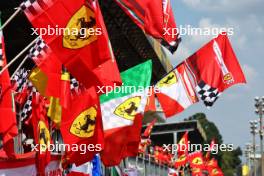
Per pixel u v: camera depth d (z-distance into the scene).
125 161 33.00
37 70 14.26
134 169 30.66
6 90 12.19
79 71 11.97
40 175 14.51
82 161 15.57
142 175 38.69
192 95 22.17
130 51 33.06
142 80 19.34
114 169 27.91
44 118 14.91
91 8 11.98
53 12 11.90
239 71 22.17
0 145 14.12
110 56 12.02
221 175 68.88
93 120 15.29
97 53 11.99
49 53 13.84
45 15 11.87
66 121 15.26
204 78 22.09
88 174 19.50
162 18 15.13
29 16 11.80
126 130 18.72
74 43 11.95
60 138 21.02
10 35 24.31
